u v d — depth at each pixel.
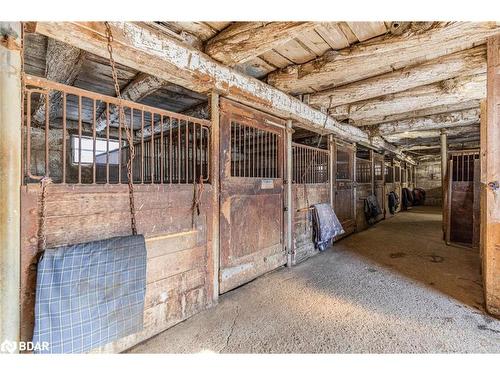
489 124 2.04
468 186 4.14
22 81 1.20
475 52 2.29
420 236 4.90
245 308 2.14
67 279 1.28
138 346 1.65
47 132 1.28
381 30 1.97
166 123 3.90
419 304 2.19
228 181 2.39
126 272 1.49
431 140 6.52
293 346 1.65
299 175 3.59
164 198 1.83
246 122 2.59
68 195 1.35
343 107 3.71
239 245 2.53
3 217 1.14
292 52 2.30
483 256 2.52
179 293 1.93
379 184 6.82
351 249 4.01
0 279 1.14
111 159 4.52
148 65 1.67
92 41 1.41
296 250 3.37
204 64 1.98
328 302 2.24
